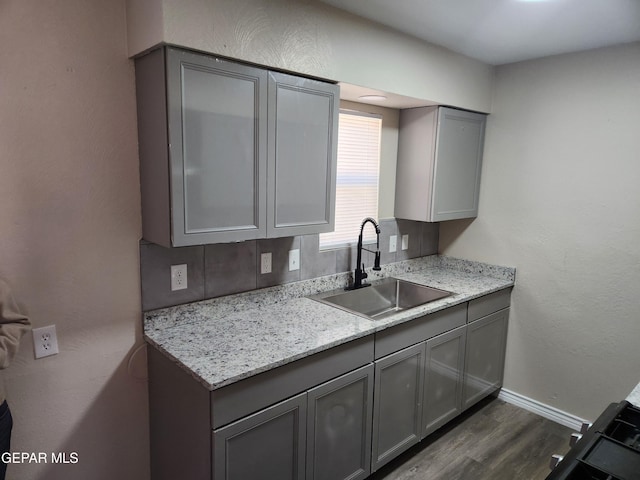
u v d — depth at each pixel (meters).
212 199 1.71
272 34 1.76
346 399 1.94
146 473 2.02
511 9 1.95
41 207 1.62
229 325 1.97
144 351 1.92
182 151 1.60
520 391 3.01
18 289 1.60
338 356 1.86
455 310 2.51
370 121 2.74
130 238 1.83
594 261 2.60
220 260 2.10
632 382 2.53
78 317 1.75
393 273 3.03
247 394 1.56
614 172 2.48
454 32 2.27
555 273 2.76
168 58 1.52
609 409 1.14
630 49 2.37
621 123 2.43
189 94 1.59
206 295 2.07
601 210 2.54
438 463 2.38
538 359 2.90
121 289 1.83
